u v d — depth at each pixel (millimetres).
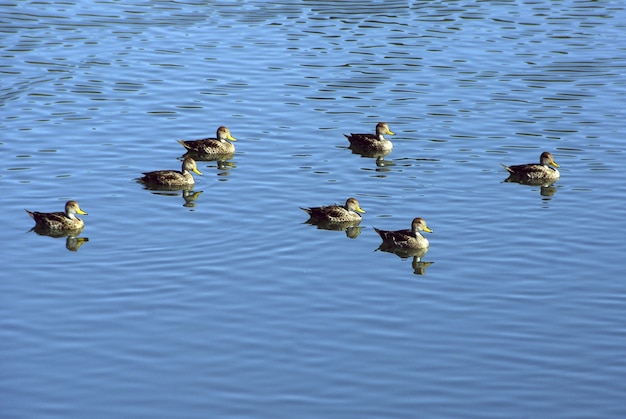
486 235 35031
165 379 26359
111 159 41188
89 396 25562
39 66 51844
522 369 26984
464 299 30672
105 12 61438
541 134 44312
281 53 54406
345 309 30016
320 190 38688
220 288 31141
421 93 49031
